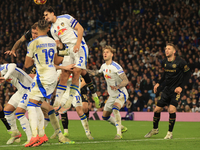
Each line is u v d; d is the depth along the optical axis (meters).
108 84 14.95
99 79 38.12
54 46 10.07
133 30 44.44
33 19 51.91
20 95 11.45
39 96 9.80
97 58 42.75
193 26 42.94
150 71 36.28
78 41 11.04
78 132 17.94
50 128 20.08
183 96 32.16
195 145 10.98
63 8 52.78
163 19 45.59
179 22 43.69
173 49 14.48
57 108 10.78
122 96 14.34
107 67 14.60
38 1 12.74
